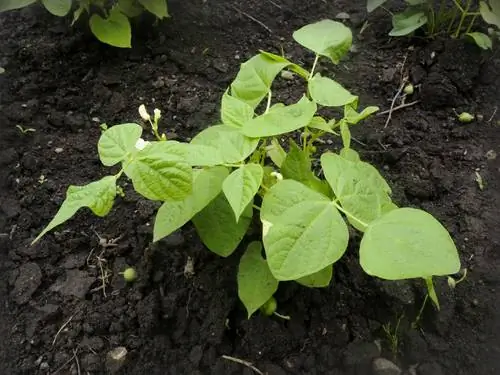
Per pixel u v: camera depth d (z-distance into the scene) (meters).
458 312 0.44
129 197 0.50
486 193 0.51
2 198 0.50
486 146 0.55
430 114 0.58
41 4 0.66
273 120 0.35
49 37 0.62
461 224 0.49
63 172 0.52
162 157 0.32
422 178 0.51
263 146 0.43
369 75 0.61
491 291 0.45
